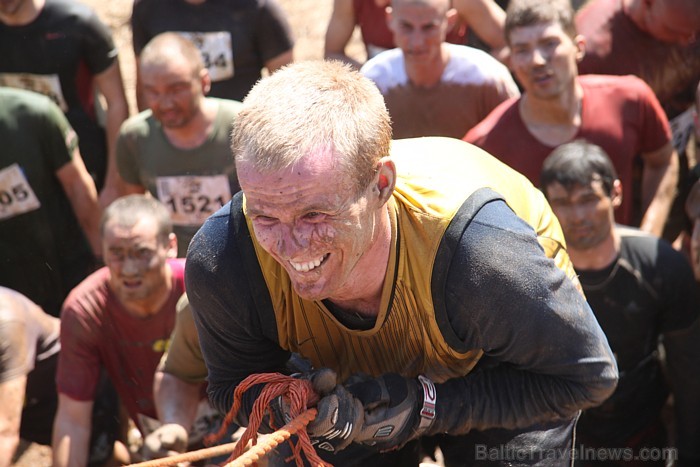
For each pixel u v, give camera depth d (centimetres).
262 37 631
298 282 234
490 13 630
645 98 525
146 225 446
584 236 433
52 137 564
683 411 470
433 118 555
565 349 253
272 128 215
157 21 633
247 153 217
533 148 509
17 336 461
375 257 248
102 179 666
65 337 470
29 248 577
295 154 213
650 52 572
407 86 554
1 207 563
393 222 247
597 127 511
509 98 555
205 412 460
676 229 601
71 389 468
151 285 451
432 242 244
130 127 562
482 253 241
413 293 253
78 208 587
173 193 554
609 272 441
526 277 242
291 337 273
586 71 575
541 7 495
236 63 630
